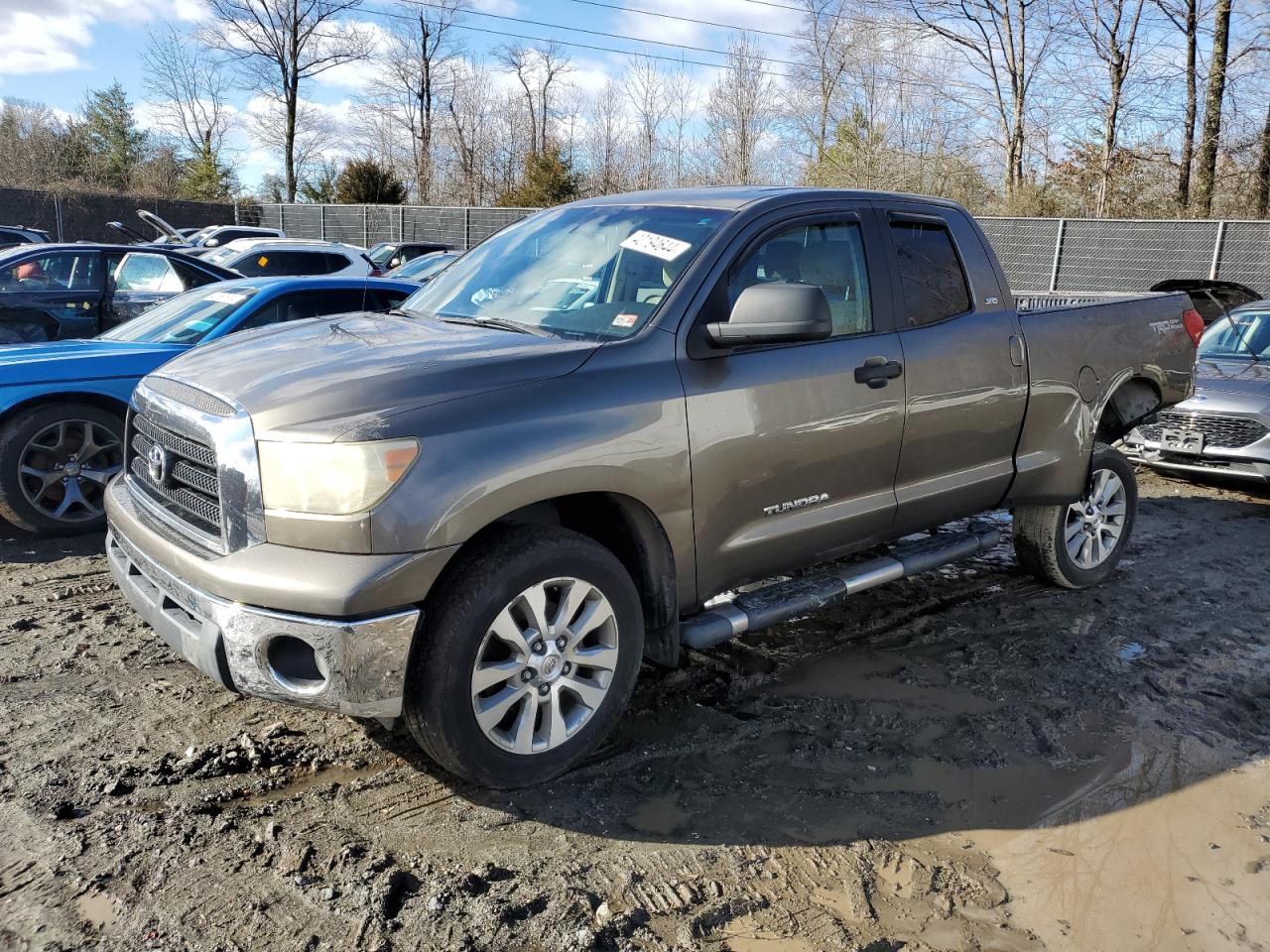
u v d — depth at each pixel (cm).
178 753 335
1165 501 772
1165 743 375
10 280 725
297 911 258
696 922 264
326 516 276
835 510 394
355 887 268
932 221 443
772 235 378
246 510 287
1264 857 306
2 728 346
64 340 654
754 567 373
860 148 3003
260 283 672
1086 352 495
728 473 352
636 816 312
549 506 343
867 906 275
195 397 316
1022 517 520
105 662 406
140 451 354
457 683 293
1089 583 539
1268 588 557
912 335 415
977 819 321
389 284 714
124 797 307
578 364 322
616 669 332
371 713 284
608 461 317
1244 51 2348
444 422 289
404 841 291
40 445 562
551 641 314
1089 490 532
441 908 261
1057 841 310
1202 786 345
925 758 358
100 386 571
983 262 460
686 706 389
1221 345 903
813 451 377
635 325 343
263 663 283
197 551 300
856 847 302
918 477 425
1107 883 290
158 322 654
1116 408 546
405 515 278
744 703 394
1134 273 1809
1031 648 459
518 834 299
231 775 323
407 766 334
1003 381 450
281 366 320
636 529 340
